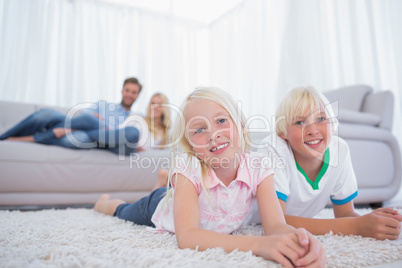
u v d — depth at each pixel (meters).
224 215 0.79
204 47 4.77
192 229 0.66
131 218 1.12
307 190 0.95
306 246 0.53
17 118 2.44
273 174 0.81
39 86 3.37
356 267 0.56
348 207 1.04
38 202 1.71
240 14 4.21
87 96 3.73
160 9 4.36
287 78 3.21
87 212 1.42
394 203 2.03
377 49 2.66
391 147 1.94
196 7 4.37
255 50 3.86
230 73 4.32
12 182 1.65
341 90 2.44
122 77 4.00
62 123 1.93
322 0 3.09
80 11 3.75
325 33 3.03
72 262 0.49
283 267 0.52
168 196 0.84
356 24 2.77
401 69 2.47
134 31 4.18
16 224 0.98
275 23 3.62
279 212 0.71
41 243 0.70
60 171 1.76
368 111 2.20
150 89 4.23
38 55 3.40
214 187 0.77
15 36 3.33
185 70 4.59
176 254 0.55
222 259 0.53
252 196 0.83
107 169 1.88
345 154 1.02
